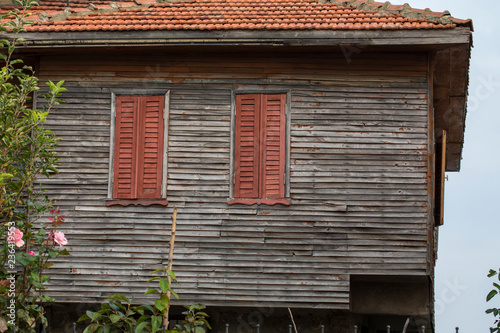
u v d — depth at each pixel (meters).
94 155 12.06
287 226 11.62
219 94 12.12
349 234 11.54
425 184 11.59
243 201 11.73
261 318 12.15
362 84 11.95
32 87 8.88
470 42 11.83
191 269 11.62
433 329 13.43
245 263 11.58
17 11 9.63
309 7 12.73
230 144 11.95
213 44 11.60
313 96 11.97
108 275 11.67
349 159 11.75
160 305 6.90
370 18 11.91
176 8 12.88
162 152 11.98
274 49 11.81
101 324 7.22
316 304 11.38
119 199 11.90
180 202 11.84
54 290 11.66
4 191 8.20
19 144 8.29
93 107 12.20
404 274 11.35
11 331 7.32
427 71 11.88
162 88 12.17
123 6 12.86
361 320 12.91
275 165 11.82
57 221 8.81
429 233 11.45
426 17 11.59
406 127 11.79
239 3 13.20
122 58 12.30
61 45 11.74
